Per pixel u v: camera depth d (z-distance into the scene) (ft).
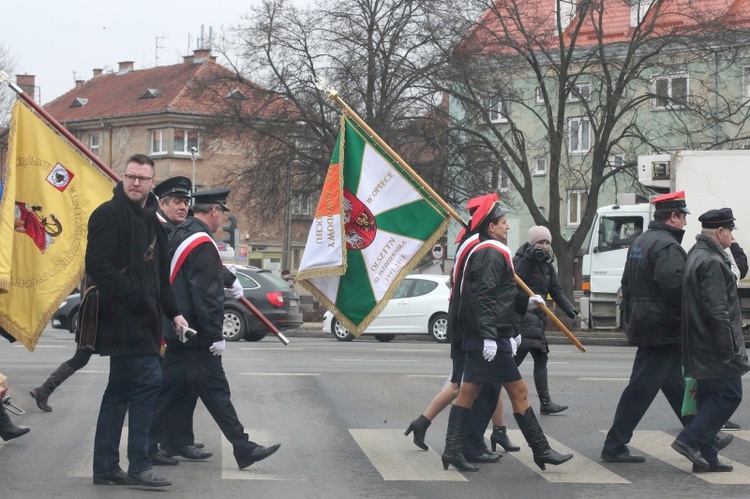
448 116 125.18
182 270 28.35
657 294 30.17
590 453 32.73
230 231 112.37
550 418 40.06
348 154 33.04
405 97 128.06
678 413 31.45
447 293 86.53
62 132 30.37
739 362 29.27
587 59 118.21
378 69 128.57
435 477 28.53
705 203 82.38
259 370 55.21
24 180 30.35
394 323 87.76
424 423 32.14
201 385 28.53
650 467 30.40
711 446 29.60
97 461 26.43
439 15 120.06
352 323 32.89
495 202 29.78
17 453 30.86
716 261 28.89
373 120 129.90
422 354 67.72
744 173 81.92
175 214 29.04
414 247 32.89
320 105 134.51
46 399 39.37
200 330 28.19
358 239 32.99
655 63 114.62
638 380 30.81
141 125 226.38
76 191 30.45
